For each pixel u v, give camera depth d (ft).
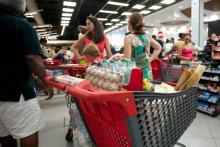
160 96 3.54
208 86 13.82
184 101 4.66
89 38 10.14
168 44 28.22
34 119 5.37
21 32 5.08
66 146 9.35
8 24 4.98
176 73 7.32
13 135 5.25
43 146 9.41
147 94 3.19
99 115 3.71
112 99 2.69
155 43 8.29
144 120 3.26
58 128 11.49
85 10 58.65
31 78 5.54
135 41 7.37
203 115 13.33
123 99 2.80
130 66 5.14
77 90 2.92
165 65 7.93
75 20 75.97
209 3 37.11
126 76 4.46
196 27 29.04
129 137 3.19
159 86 5.59
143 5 47.88
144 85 4.88
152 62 8.18
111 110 3.32
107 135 3.84
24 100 5.16
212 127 11.29
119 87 3.46
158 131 3.68
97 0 46.11
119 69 4.71
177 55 18.88
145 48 7.48
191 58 17.57
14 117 5.11
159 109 3.67
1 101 5.04
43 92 19.03
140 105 3.12
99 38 9.75
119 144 3.57
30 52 5.10
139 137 3.12
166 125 3.95
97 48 9.10
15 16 5.27
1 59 5.02
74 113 7.56
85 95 2.64
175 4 42.70
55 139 10.10
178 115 4.41
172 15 47.24
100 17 67.92
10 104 5.04
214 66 13.65
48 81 4.02
